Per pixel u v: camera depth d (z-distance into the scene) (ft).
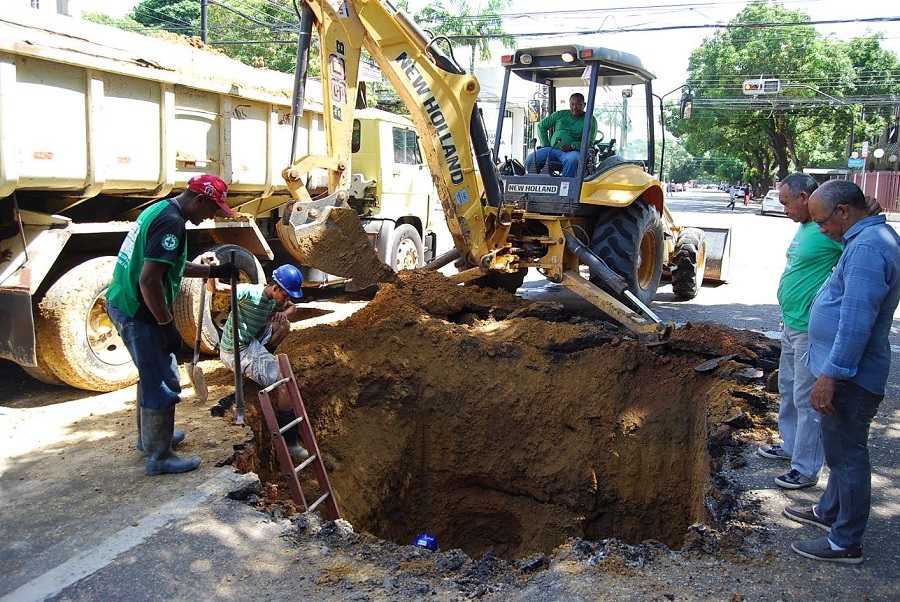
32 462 14.62
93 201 20.35
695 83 135.85
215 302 22.38
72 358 18.08
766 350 20.12
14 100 15.98
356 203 33.06
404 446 19.44
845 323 10.23
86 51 17.46
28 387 19.99
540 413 19.33
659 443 18.24
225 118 22.31
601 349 20.06
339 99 21.08
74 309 18.04
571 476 18.66
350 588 10.53
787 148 147.54
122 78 18.61
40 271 17.26
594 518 18.60
